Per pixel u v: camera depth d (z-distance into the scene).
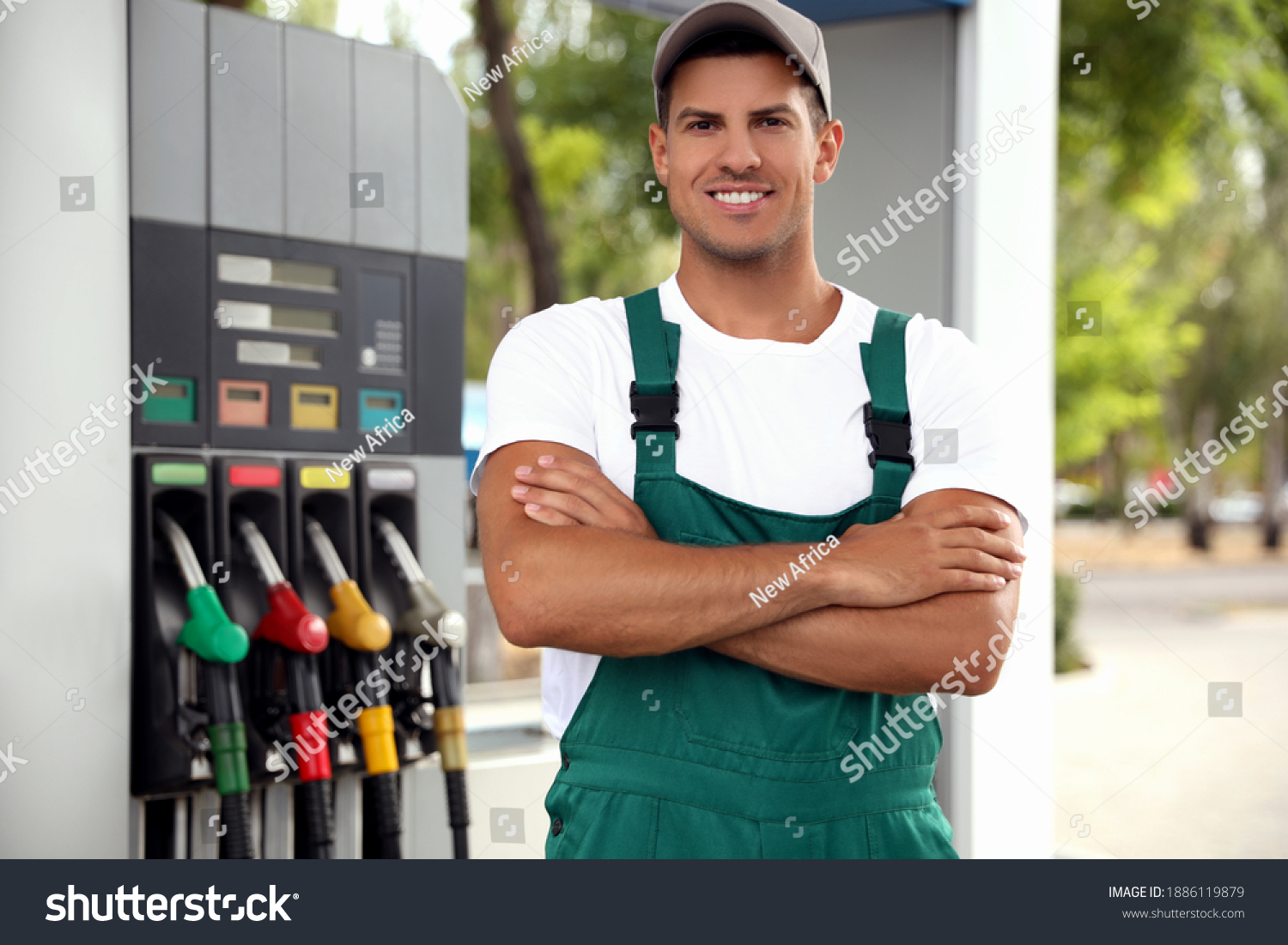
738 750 1.33
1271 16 7.89
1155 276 11.99
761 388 1.45
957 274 2.61
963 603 1.36
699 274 1.49
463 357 2.36
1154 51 7.54
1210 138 8.37
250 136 2.09
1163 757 5.98
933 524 1.38
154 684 1.96
